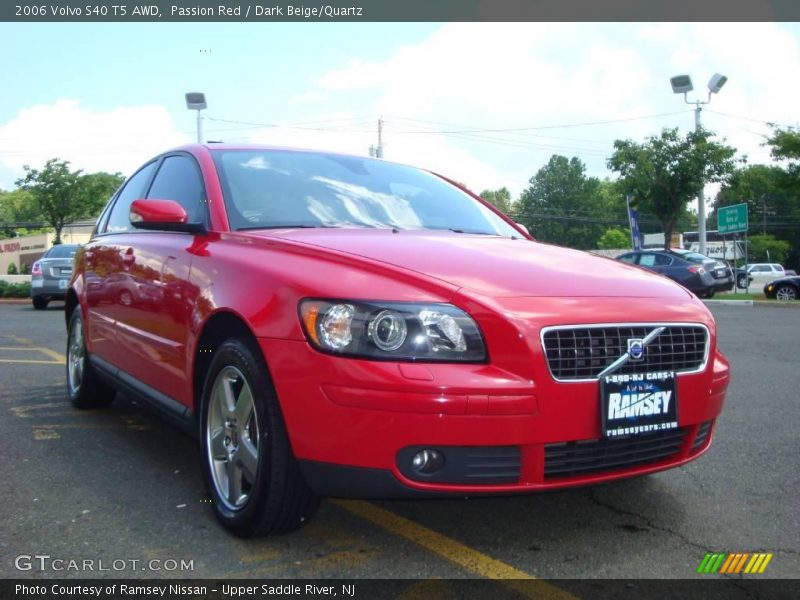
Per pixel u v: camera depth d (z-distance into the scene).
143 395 3.91
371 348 2.54
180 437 4.50
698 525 3.16
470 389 2.48
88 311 4.90
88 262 5.03
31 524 3.07
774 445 4.44
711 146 23.69
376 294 2.62
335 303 2.61
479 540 2.98
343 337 2.57
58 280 15.27
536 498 3.48
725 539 3.01
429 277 2.72
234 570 2.67
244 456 2.92
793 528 3.14
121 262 4.33
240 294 2.96
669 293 3.10
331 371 2.54
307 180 3.99
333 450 2.55
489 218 4.40
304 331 2.64
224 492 3.08
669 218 24.89
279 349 2.69
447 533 3.05
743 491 3.61
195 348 3.24
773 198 74.94
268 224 3.52
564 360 2.63
